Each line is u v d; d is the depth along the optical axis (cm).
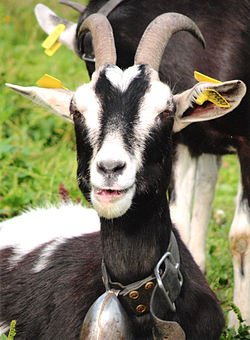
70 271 998
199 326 970
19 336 1013
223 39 1120
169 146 920
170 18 959
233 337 1066
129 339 937
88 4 1179
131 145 877
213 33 1121
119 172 857
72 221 1101
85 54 1170
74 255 1015
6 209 1293
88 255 1002
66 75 1827
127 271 934
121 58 1153
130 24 1138
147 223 927
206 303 979
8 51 1958
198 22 1123
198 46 1116
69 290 983
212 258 1300
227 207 1505
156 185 908
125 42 1141
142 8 1138
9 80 1764
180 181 1152
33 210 1168
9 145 1450
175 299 954
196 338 970
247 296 1155
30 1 2219
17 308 1025
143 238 930
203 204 1258
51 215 1128
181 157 1152
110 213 868
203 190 1257
